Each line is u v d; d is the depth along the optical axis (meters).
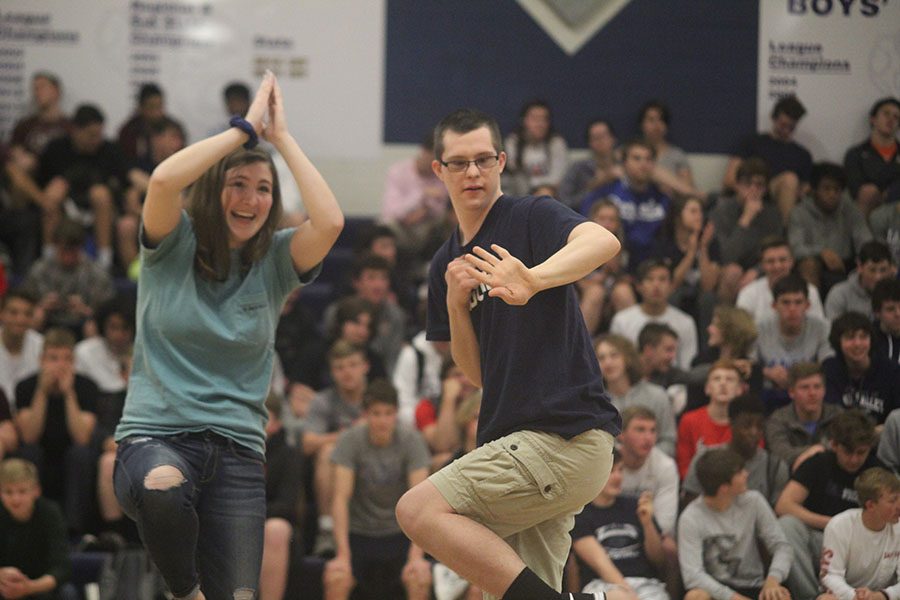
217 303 9.55
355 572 16.06
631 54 23.36
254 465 9.58
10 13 25.05
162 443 9.19
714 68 21.11
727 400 15.45
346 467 16.20
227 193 9.53
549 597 8.32
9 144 24.83
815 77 18.17
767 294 17.11
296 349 19.94
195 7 25.08
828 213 17.23
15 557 15.66
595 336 18.44
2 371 19.23
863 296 16.38
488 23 24.31
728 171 19.58
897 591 13.28
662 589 14.62
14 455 17.00
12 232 23.36
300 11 24.95
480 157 8.73
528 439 8.44
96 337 19.52
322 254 9.89
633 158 20.08
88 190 23.53
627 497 15.16
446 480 8.50
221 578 9.35
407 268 21.95
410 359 19.09
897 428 14.29
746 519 14.16
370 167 24.88
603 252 8.05
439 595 15.62
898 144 17.42
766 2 19.73
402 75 24.75
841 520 13.51
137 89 25.14
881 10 17.98
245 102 24.16
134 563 16.20
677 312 18.22
